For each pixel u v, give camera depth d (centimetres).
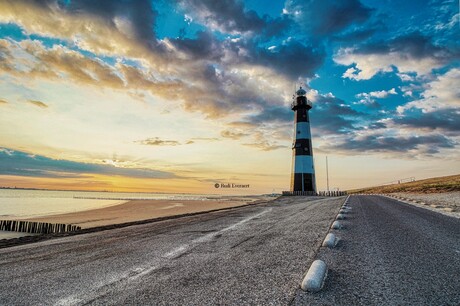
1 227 2755
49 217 3288
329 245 642
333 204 2270
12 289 445
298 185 5562
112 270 539
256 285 409
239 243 771
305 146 5675
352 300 341
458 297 346
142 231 1161
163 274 495
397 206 1875
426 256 545
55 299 393
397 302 334
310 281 379
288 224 1145
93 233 1235
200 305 346
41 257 709
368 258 538
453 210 1430
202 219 1579
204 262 570
